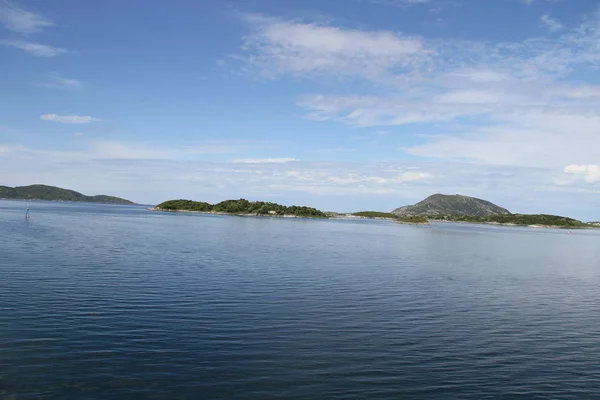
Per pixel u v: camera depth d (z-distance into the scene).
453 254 80.69
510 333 27.55
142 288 35.19
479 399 18.03
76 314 27.00
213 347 22.34
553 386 19.62
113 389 17.39
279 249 74.38
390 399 17.67
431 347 24.05
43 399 16.33
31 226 100.25
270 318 28.17
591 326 30.03
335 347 23.27
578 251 104.75
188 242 79.38
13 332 23.12
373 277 46.84
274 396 17.42
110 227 112.00
